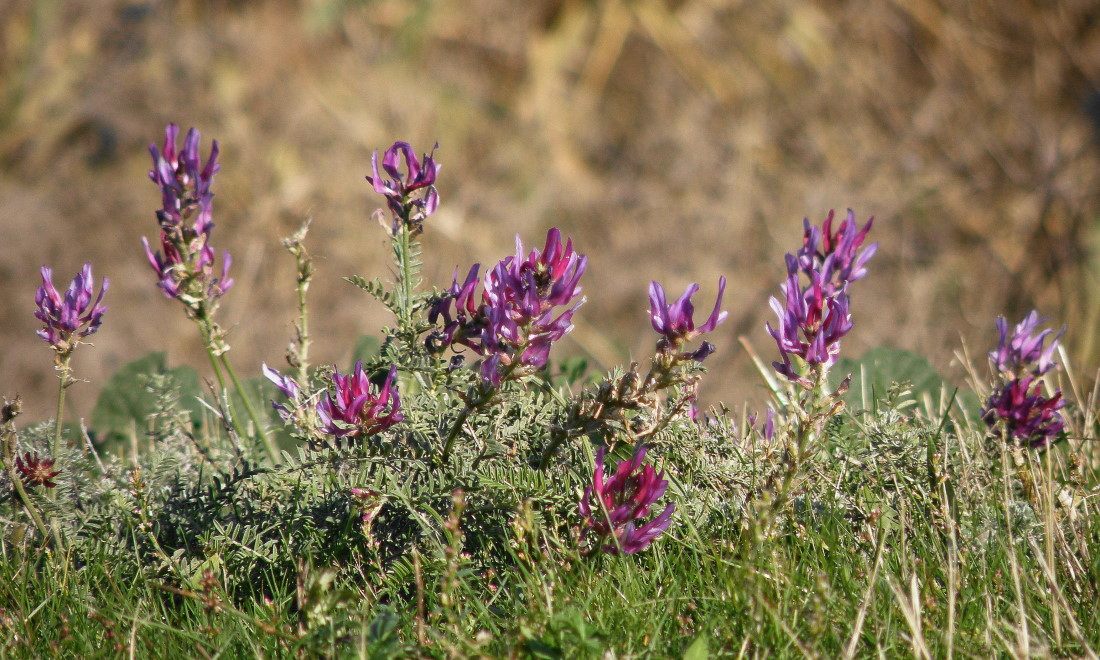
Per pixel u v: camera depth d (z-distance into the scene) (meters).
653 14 16.47
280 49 14.34
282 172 13.13
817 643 3.54
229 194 12.83
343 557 4.46
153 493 4.76
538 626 3.68
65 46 14.25
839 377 6.35
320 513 4.39
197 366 11.16
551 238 3.96
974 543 4.39
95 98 13.73
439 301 4.54
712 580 4.11
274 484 4.62
